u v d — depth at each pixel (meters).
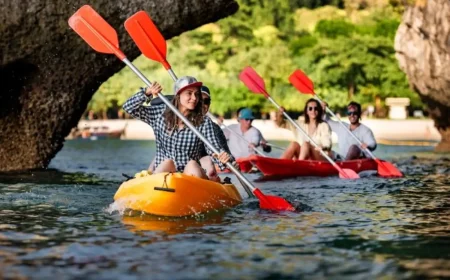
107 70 11.76
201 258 4.84
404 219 6.57
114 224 6.23
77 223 6.28
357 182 10.45
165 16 11.10
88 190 8.99
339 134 13.02
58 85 11.73
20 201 7.77
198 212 6.86
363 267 4.59
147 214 6.76
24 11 10.66
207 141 7.11
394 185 9.89
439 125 22.70
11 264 4.66
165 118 7.27
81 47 11.28
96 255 4.93
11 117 11.89
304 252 5.04
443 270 4.52
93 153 19.91
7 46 10.89
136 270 4.50
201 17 11.35
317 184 10.17
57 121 12.09
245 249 5.14
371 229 6.00
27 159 12.27
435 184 9.99
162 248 5.18
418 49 19.88
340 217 6.70
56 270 4.50
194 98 7.18
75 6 10.86
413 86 21.39
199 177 7.05
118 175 11.89
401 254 4.99
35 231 5.87
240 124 13.38
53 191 8.80
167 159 7.26
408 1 20.17
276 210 7.12
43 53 11.20
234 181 10.89
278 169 11.72
